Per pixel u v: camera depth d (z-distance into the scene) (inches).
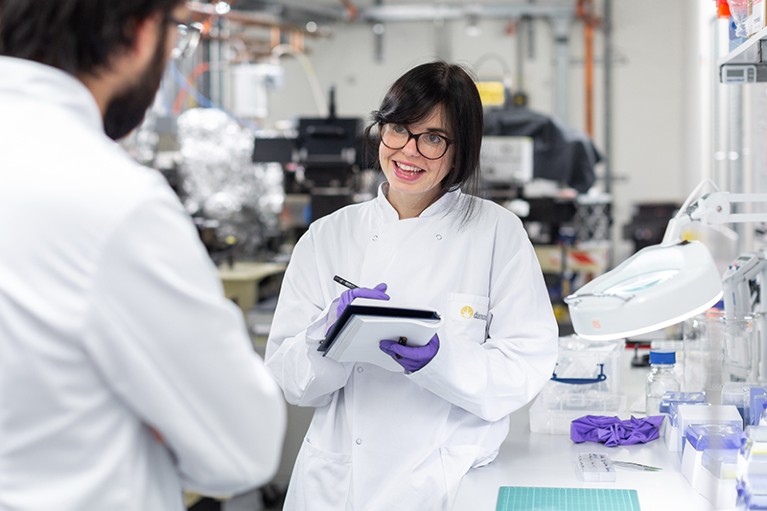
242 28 283.4
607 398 73.2
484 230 68.0
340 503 63.9
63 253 33.0
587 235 244.7
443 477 61.1
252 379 36.8
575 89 328.5
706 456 55.2
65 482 33.9
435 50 332.2
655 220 241.0
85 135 35.0
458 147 65.6
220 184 176.6
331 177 177.2
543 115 207.5
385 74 332.2
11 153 34.2
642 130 323.0
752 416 61.2
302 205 196.5
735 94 173.3
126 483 35.0
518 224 68.9
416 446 63.6
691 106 287.6
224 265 176.1
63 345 33.1
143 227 33.7
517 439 69.2
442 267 67.0
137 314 33.6
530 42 328.2
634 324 53.5
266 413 37.3
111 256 33.1
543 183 278.5
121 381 33.9
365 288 60.0
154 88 37.6
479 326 66.6
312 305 69.0
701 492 54.7
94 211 33.3
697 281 53.4
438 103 63.5
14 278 33.0
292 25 276.5
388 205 69.3
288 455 135.6
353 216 71.5
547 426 70.9
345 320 57.2
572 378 74.3
